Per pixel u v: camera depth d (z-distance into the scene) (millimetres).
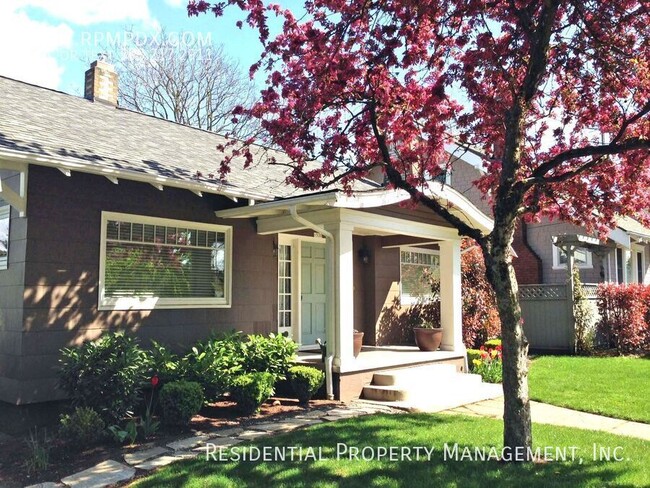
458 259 11367
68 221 7062
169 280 8234
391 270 12789
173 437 6113
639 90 5992
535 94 5688
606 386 9328
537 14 5852
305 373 7863
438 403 8164
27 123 7293
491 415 7645
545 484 4477
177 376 7098
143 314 7805
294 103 6199
